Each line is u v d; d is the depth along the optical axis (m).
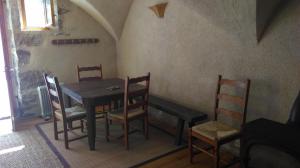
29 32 3.97
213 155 2.38
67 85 3.36
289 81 2.24
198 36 3.05
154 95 3.87
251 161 1.97
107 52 4.89
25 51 4.00
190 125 2.78
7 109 4.21
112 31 4.63
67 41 4.36
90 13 4.46
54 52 4.28
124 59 4.74
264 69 2.42
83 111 3.10
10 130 3.55
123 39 4.66
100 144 3.08
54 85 2.87
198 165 2.58
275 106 2.38
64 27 4.32
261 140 1.81
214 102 2.97
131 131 3.15
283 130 1.90
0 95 4.51
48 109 4.07
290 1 2.15
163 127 3.59
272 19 2.29
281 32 2.24
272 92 2.38
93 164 2.62
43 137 3.31
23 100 4.07
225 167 2.41
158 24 3.68
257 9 2.10
